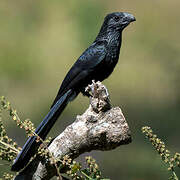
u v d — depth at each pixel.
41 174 5.08
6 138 5.07
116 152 11.70
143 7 19.39
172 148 12.55
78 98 15.38
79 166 4.68
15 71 16.41
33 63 16.91
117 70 17.38
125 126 5.02
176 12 19.47
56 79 16.58
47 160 5.03
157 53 17.61
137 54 18.00
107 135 5.01
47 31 18.06
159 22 19.19
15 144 5.12
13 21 18.00
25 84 16.25
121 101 15.92
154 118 14.58
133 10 19.28
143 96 16.06
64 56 17.17
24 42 17.45
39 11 18.47
